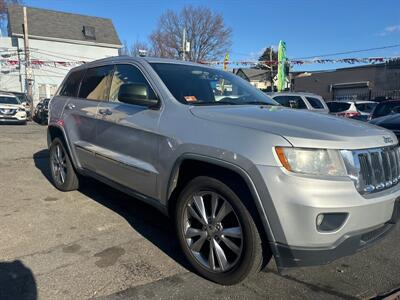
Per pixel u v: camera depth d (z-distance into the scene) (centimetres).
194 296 301
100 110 454
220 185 306
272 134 284
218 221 312
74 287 310
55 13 4056
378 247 399
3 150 985
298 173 270
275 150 276
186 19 4931
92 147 468
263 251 295
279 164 273
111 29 4269
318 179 268
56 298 295
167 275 333
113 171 431
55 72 3853
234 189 298
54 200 531
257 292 309
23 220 453
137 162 386
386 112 1029
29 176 680
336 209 266
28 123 2273
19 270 335
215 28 5019
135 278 326
